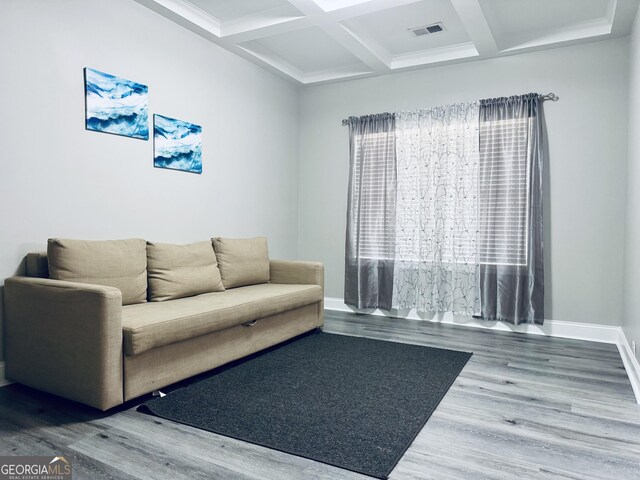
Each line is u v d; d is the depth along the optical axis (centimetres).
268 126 490
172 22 369
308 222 540
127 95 331
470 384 277
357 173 498
